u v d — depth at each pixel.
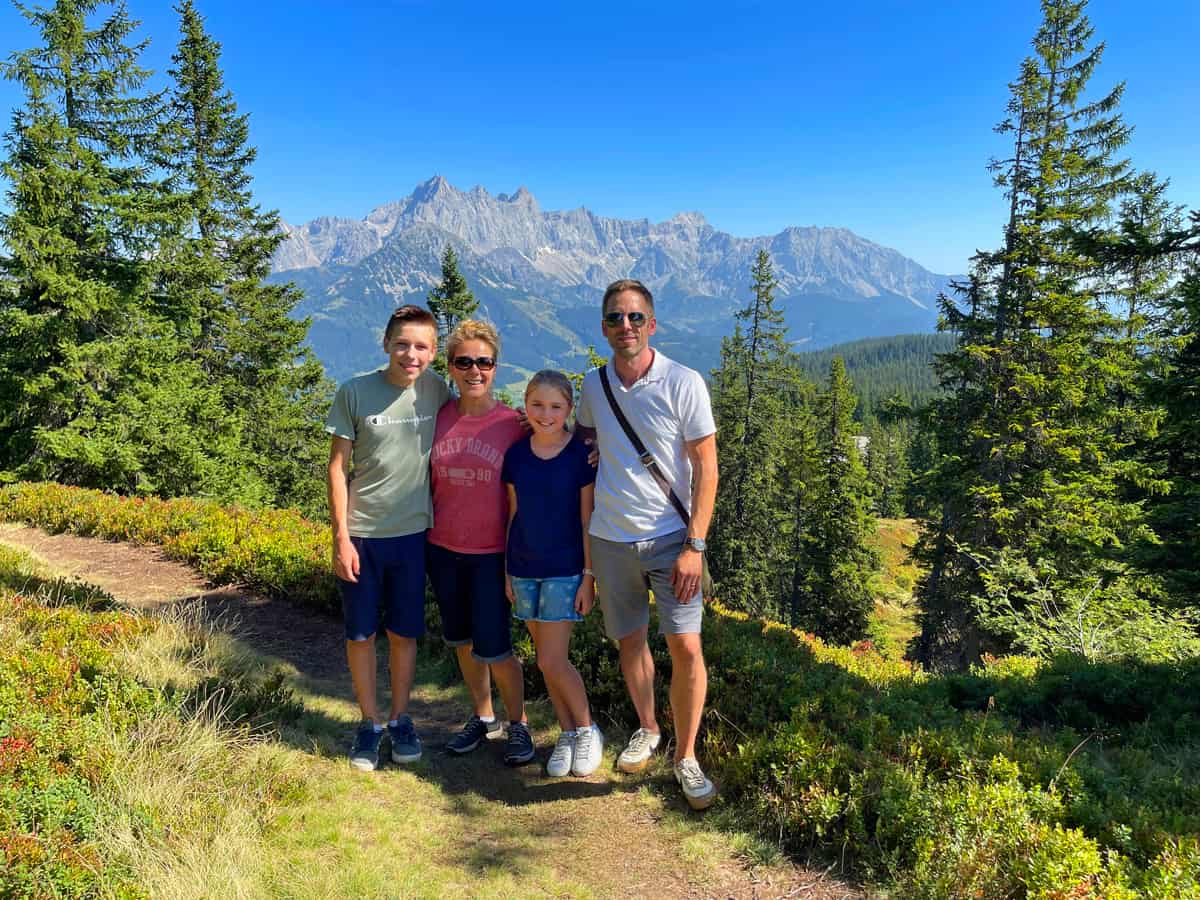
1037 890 2.64
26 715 3.17
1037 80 18.50
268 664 5.40
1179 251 10.24
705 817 3.52
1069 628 9.44
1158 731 5.24
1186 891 2.47
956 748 3.72
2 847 2.30
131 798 2.85
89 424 17.34
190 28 23.72
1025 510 17.77
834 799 3.26
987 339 19.11
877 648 33.22
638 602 3.68
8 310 16.47
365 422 3.63
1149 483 15.53
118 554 8.98
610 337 3.31
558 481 3.63
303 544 8.08
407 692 3.99
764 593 37.38
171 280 20.45
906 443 83.75
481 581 3.86
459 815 3.51
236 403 24.41
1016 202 18.81
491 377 3.77
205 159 24.09
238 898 2.47
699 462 3.34
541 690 5.18
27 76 16.42
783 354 36.03
